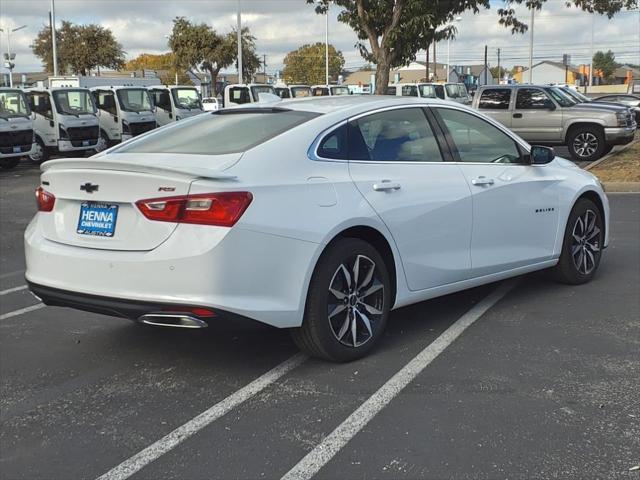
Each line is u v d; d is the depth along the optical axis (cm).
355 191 429
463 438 337
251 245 377
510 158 556
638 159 1537
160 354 472
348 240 426
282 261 389
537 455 320
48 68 4956
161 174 379
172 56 4531
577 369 419
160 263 374
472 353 450
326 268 412
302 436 345
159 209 379
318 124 438
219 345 486
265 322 388
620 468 307
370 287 443
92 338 511
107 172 393
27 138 1948
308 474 310
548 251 573
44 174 436
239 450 334
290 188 399
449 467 312
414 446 331
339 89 3189
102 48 4812
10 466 327
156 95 2569
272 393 398
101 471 320
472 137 530
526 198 545
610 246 775
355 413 368
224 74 6938
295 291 397
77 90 2166
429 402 378
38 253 421
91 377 435
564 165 613
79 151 2206
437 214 475
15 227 1036
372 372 423
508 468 309
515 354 446
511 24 1678
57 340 508
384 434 344
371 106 472
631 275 641
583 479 299
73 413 383
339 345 426
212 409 381
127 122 2344
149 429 360
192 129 479
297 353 463
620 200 1141
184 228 373
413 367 429
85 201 410
